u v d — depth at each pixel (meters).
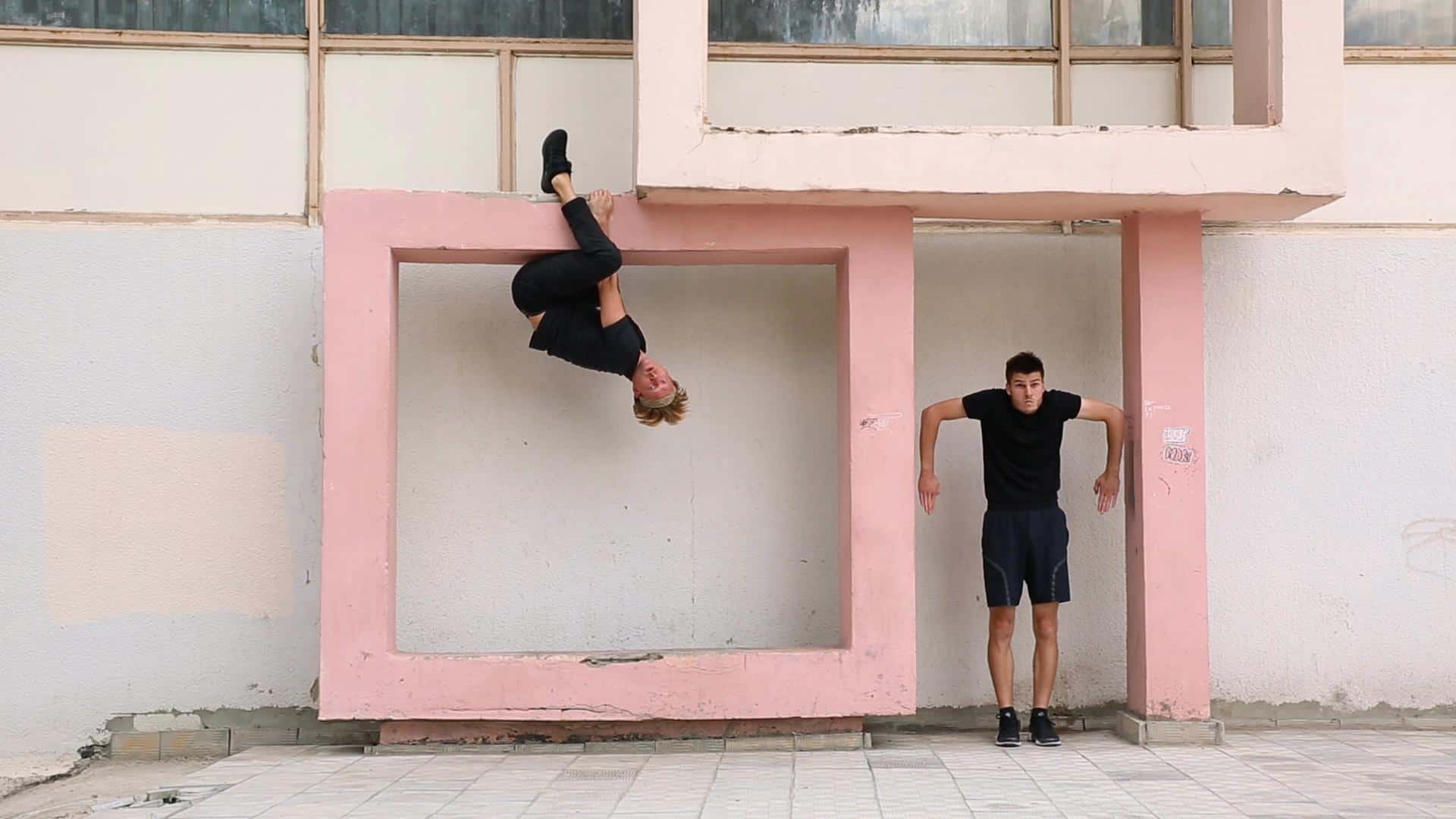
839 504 6.58
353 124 6.80
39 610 6.53
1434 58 6.96
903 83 6.98
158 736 6.56
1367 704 6.81
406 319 6.73
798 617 6.80
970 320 6.92
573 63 6.88
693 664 6.13
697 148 5.91
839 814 4.76
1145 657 6.29
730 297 6.87
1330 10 6.03
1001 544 6.26
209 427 6.64
